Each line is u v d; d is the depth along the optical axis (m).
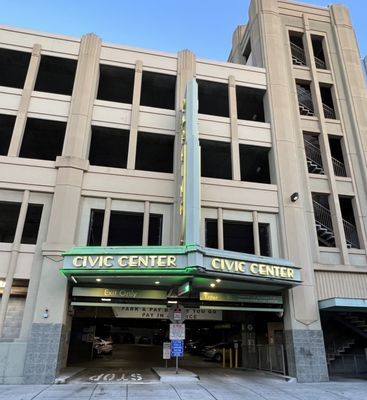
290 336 15.03
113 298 14.38
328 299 14.98
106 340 26.16
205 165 21.31
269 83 20.22
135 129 17.55
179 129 17.86
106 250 12.57
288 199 17.48
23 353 12.78
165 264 12.19
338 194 18.66
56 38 18.48
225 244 20.92
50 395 10.10
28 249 14.39
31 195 15.30
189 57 19.69
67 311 14.27
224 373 16.17
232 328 22.91
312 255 16.80
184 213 14.33
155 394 10.34
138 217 18.00
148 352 29.69
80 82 17.64
